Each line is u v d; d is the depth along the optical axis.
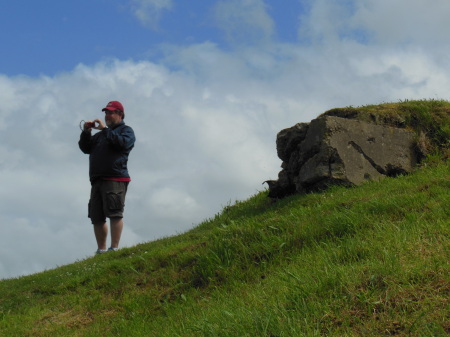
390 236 5.45
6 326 6.36
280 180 9.57
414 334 3.74
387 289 4.29
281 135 9.69
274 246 6.45
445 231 5.30
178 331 4.90
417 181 7.81
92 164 9.75
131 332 5.49
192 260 6.90
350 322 4.04
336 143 8.55
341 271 4.74
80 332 5.92
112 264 7.50
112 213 9.62
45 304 6.98
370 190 7.81
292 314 4.25
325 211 7.06
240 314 4.48
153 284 6.73
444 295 4.11
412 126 9.67
